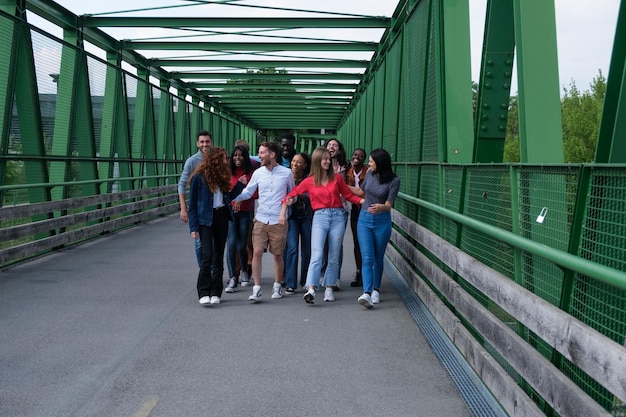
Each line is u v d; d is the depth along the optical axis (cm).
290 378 481
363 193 761
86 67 1415
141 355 534
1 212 932
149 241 1325
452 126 777
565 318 295
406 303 743
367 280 722
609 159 322
